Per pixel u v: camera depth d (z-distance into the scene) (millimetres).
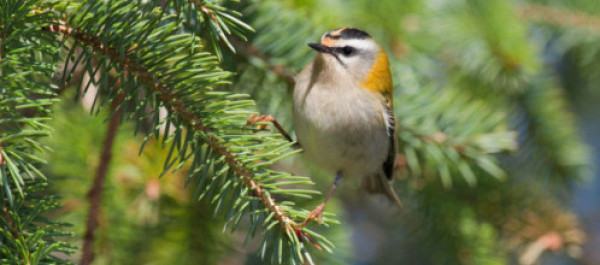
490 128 9820
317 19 8953
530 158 11602
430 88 9797
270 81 9055
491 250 10703
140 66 6012
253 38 8719
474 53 10812
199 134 6043
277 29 8797
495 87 11445
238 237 10133
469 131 9539
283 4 8727
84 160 8109
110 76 8273
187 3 5801
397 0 9570
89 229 7961
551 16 12195
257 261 10234
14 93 5332
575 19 12156
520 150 11617
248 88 9055
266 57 8922
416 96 9695
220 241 8883
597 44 12500
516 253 12344
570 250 10930
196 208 8750
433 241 10883
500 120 10453
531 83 11555
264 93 9141
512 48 10516
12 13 5547
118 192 8320
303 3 8773
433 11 10453
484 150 9523
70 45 7023
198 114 6078
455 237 10742
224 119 6105
